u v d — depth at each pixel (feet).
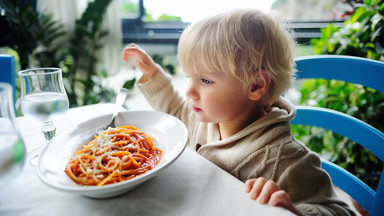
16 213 1.29
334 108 4.19
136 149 1.68
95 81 7.66
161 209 1.30
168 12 8.27
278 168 1.82
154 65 2.88
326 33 4.59
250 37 1.83
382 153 2.11
